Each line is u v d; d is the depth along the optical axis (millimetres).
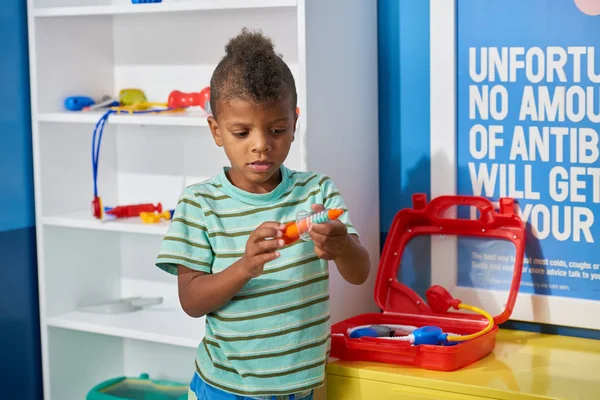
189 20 2111
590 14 1739
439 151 1912
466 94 1881
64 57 2117
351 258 1462
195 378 1583
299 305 1478
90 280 2234
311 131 1726
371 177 1971
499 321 1761
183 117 1879
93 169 2115
